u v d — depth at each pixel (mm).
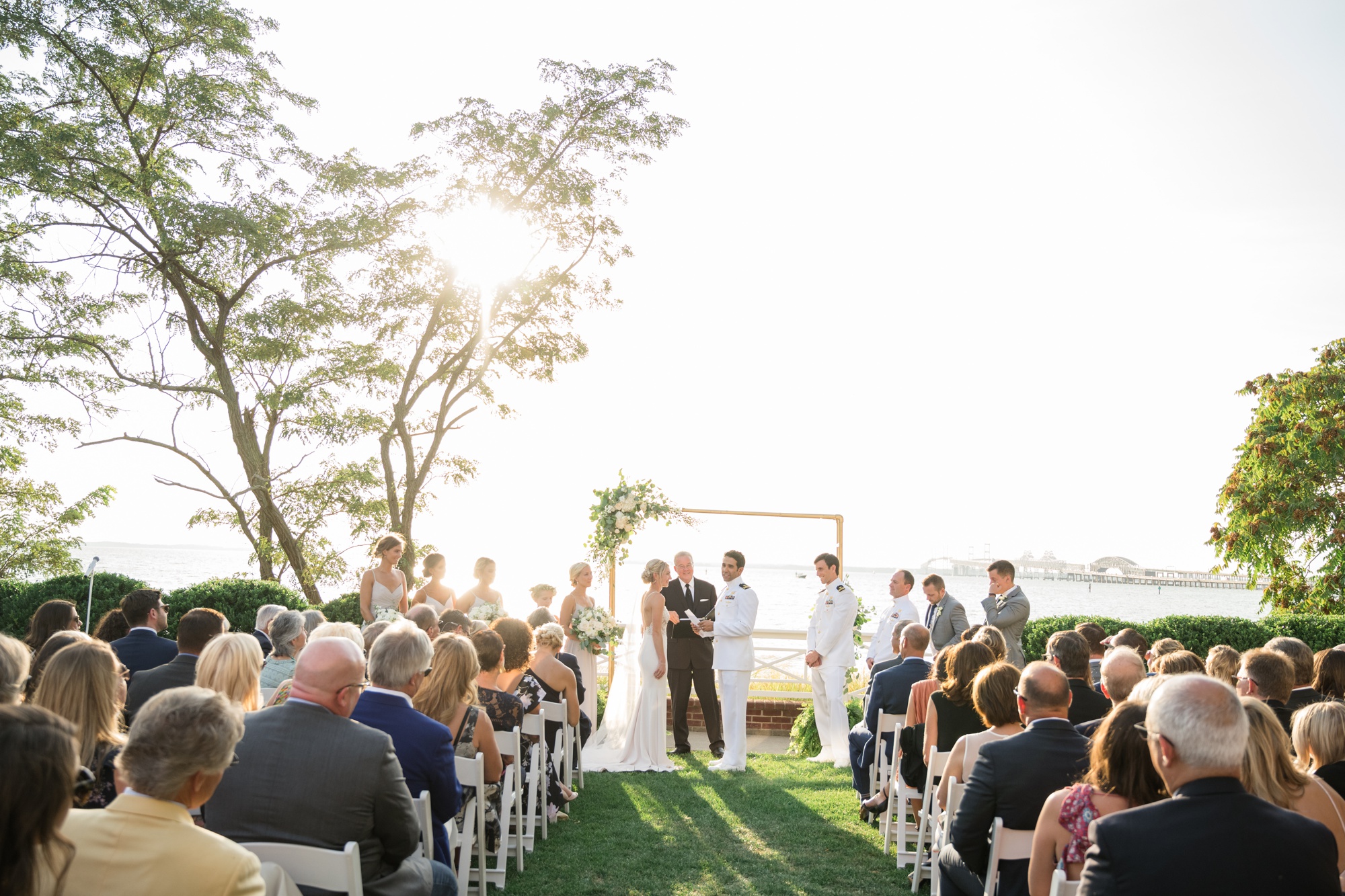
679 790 7855
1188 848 2184
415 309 15266
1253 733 2947
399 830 3189
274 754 3074
